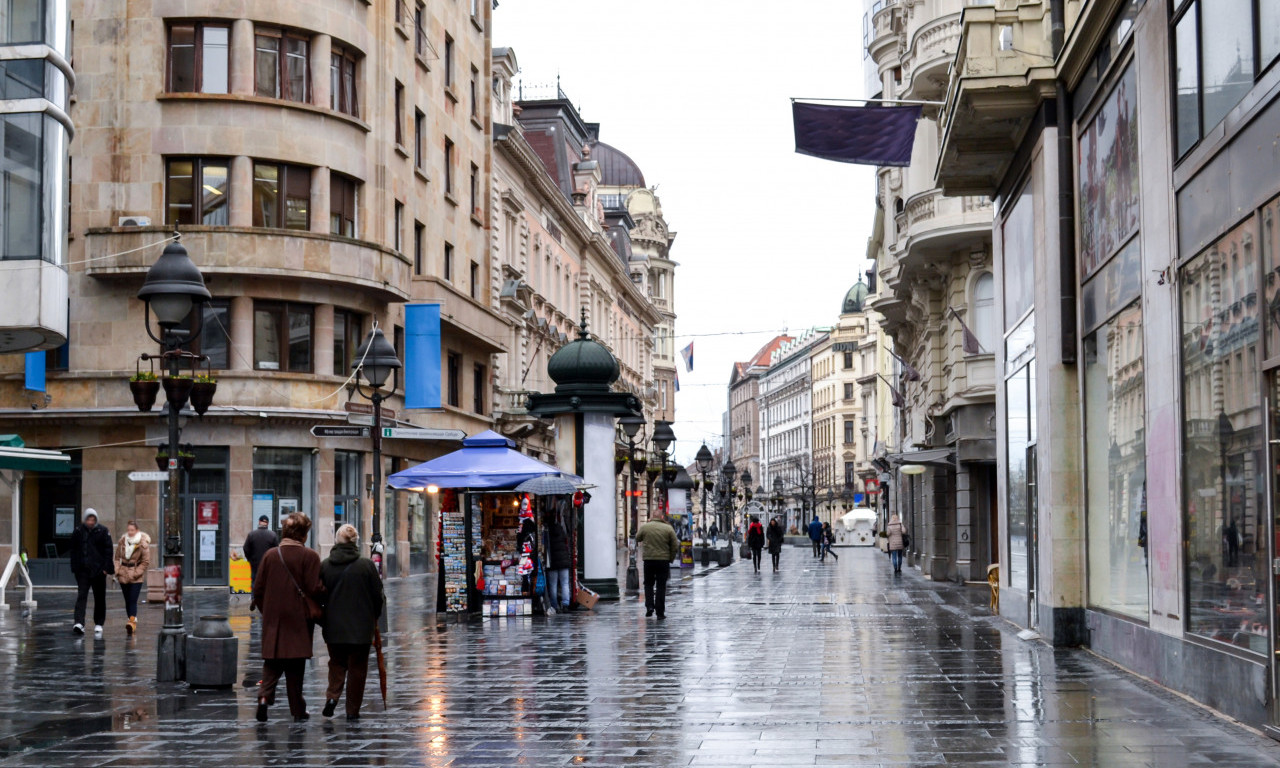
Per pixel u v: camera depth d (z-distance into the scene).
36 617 24.59
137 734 10.96
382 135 38.00
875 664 15.44
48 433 34.28
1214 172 11.29
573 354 28.41
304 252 34.41
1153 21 13.12
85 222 34.06
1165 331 12.78
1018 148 20.02
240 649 18.14
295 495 35.09
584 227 68.12
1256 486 10.34
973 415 32.75
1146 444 13.64
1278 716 9.88
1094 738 10.12
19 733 11.02
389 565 39.81
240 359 33.97
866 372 113.00
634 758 9.61
